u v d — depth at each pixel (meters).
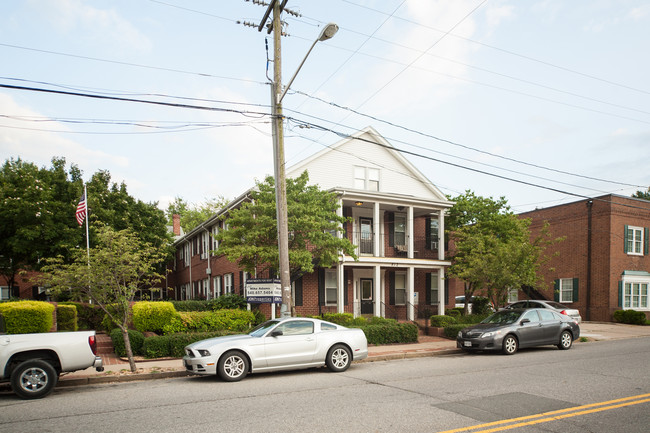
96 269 11.29
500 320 16.11
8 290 31.81
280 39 14.45
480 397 8.46
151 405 8.08
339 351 11.84
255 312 19.23
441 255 25.16
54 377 8.99
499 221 24.69
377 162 26.45
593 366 12.06
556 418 7.00
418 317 25.28
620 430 6.44
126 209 30.25
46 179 26.64
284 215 14.04
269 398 8.54
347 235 24.33
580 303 29.80
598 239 28.97
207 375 11.42
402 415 7.20
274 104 14.38
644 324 26.48
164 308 16.22
